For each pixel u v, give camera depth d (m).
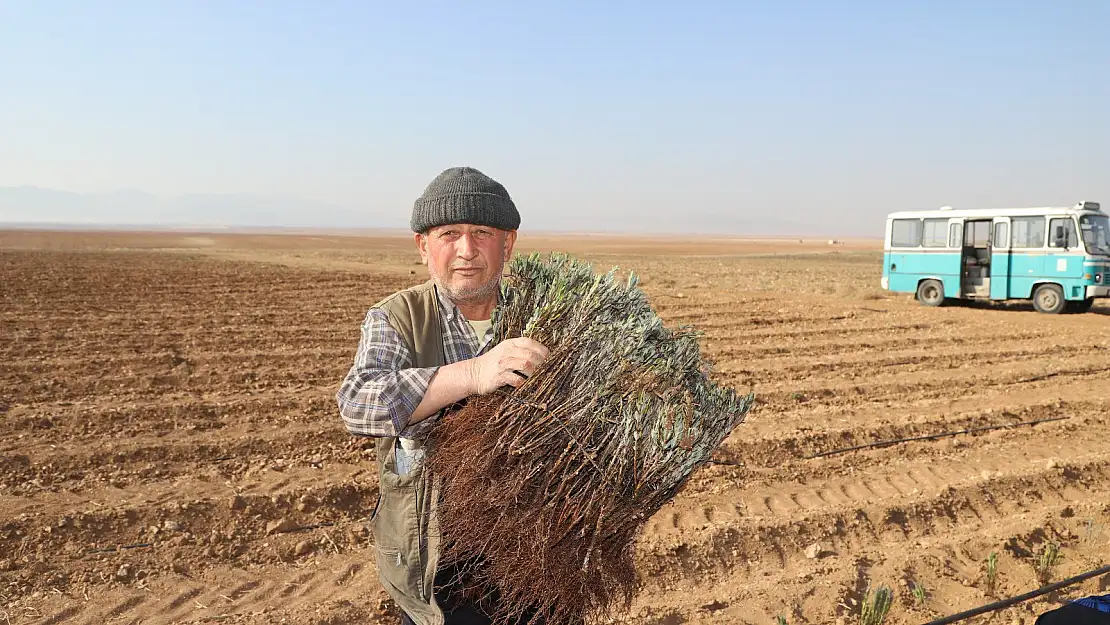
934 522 5.83
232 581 4.73
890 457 7.22
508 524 2.07
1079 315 19.58
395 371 2.07
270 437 7.21
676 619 4.44
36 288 19.39
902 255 22.11
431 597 2.19
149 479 6.18
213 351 11.57
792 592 4.75
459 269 2.21
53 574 4.66
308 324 14.51
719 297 20.91
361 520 5.59
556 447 2.09
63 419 7.57
